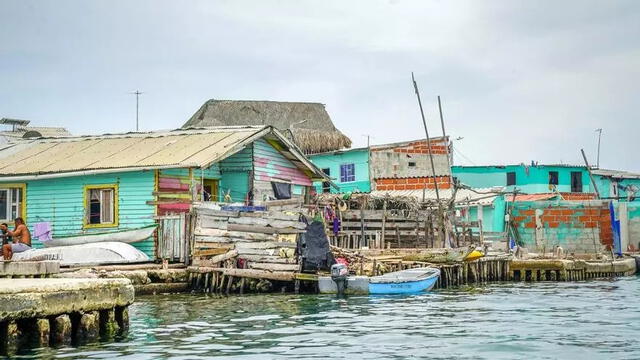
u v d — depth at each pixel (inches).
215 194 1264.8
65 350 565.9
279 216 1019.9
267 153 1302.9
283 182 1333.7
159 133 1301.7
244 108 2527.1
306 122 2524.6
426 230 1360.7
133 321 742.5
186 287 1015.6
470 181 2399.1
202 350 585.6
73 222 1169.4
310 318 772.6
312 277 1007.6
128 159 1163.3
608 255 1718.8
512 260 1451.8
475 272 1343.5
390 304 904.9
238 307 860.0
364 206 1423.5
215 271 994.7
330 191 2023.9
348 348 598.2
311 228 1037.2
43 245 1154.0
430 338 649.6
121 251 1022.4
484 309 864.3
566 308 884.0
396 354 574.2
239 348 595.2
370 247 1306.6
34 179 1180.5
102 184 1152.2
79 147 1290.6
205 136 1245.1
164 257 1054.4
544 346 612.4
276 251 1013.8
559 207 1843.0
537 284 1314.0
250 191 1251.8
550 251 1831.9
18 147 1341.0
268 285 1033.5
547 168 2361.0
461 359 557.0
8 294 540.1
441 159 2021.4
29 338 570.9
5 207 1213.1
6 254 922.1
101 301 627.5
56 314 578.2
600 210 1820.9
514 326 723.4
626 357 567.2
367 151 1957.4
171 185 1141.7
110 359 542.0
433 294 1055.6
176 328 697.0
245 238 1010.1
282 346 605.6
